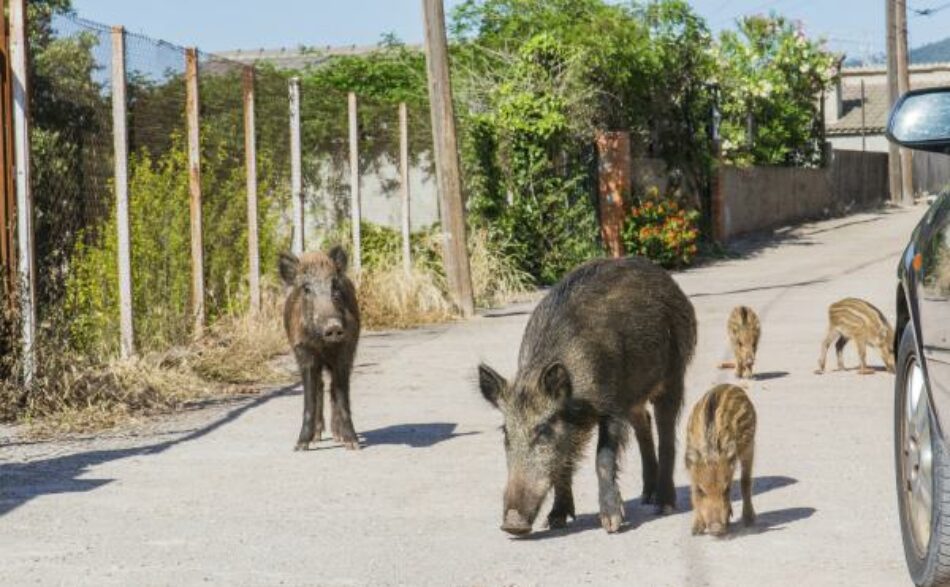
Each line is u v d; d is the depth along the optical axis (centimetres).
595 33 2994
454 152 2175
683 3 3322
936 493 622
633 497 905
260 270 1822
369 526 830
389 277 2120
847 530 790
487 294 2411
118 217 1397
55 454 1079
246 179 1734
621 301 830
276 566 740
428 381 1466
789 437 1084
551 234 2769
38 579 718
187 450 1095
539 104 2755
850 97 7106
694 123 3372
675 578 699
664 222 2997
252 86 1730
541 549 767
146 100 1502
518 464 759
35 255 1276
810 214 4606
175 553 770
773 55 4591
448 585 698
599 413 800
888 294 2262
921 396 673
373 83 3322
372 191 2553
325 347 1086
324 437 1159
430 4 2173
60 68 1352
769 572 705
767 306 2130
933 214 677
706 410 779
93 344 1390
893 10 5372
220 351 1493
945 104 685
